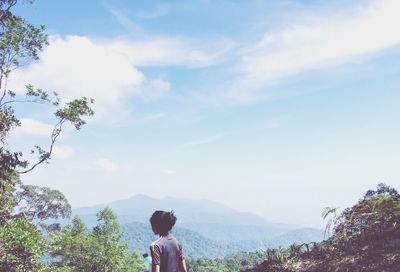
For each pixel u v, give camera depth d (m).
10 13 26.38
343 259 5.41
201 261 165.00
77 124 33.81
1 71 26.62
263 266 6.48
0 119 21.66
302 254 6.32
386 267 4.70
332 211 6.40
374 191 6.42
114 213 62.69
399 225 5.48
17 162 17.84
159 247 3.81
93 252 51.75
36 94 31.84
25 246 18.86
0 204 22.78
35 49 28.84
